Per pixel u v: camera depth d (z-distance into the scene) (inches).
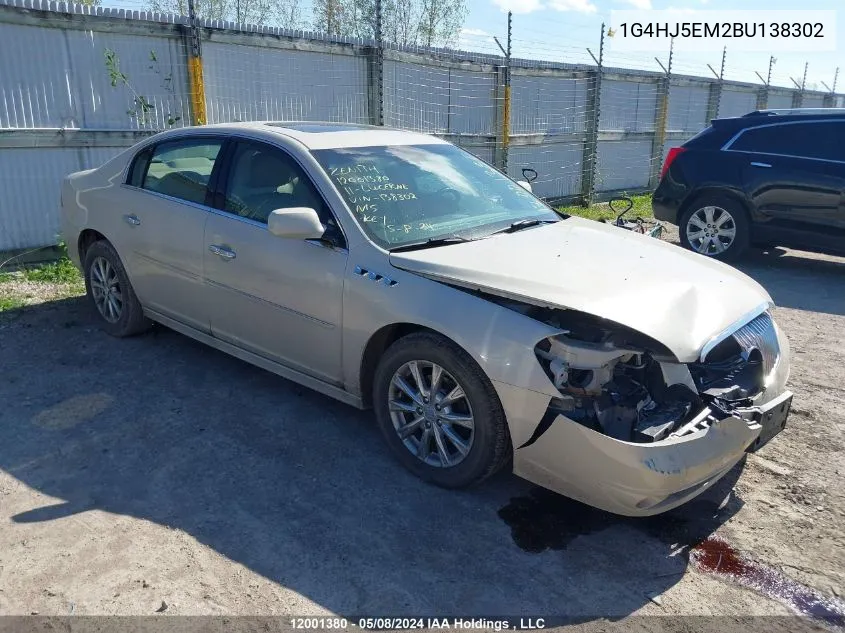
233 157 174.6
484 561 118.9
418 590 111.3
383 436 152.1
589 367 119.3
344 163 162.9
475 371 127.9
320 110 376.2
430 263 136.6
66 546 118.2
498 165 489.4
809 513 135.3
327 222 151.7
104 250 207.9
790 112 325.4
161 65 318.3
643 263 146.9
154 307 197.5
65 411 166.7
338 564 116.6
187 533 123.1
